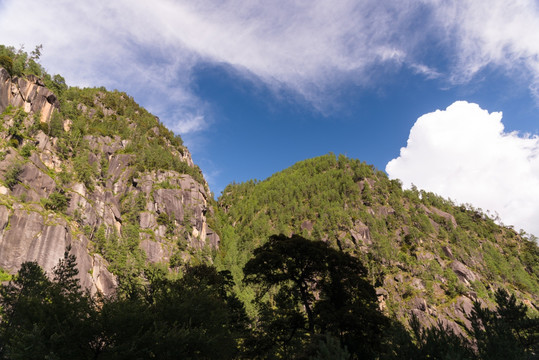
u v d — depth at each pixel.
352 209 183.12
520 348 17.28
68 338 15.91
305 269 26.62
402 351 18.12
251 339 26.36
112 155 161.88
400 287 129.25
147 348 16.73
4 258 72.38
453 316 115.69
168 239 134.25
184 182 173.38
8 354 14.66
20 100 121.62
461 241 174.50
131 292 24.50
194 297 22.14
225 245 176.62
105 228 111.56
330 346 12.89
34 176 96.62
